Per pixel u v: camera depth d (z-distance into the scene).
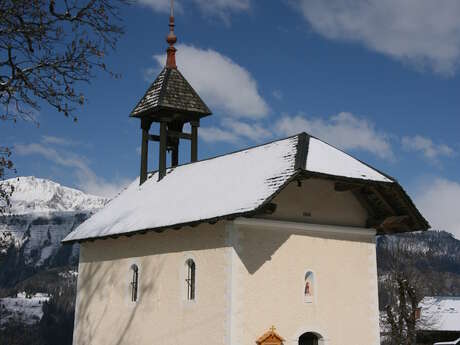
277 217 18.22
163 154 25.31
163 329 19.48
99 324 23.12
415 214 19.81
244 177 18.69
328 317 18.67
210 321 17.48
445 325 51.44
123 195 26.36
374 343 19.52
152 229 19.52
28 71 12.10
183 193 21.16
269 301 17.52
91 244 24.62
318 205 19.27
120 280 22.34
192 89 26.28
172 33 27.34
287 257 18.16
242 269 17.19
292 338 17.75
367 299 19.72
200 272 18.19
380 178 18.56
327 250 19.16
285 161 17.70
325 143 19.22
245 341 16.88
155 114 25.92
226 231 17.39
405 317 36.53
